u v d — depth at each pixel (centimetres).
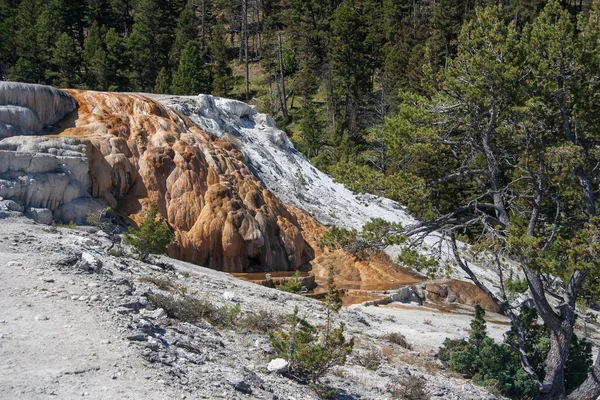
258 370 914
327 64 6488
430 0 7600
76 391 643
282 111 6150
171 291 1270
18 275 1029
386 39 6769
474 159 1709
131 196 2270
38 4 6650
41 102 2256
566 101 1515
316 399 867
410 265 1491
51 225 1820
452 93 1562
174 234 2252
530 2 5675
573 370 1476
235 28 7838
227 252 2359
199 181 2441
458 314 2300
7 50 5650
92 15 7412
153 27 6462
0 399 593
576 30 1675
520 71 1452
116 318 903
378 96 6091
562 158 1369
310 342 1019
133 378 707
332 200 3334
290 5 7425
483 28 1539
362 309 2067
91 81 5628
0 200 1784
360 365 1180
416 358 1376
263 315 1244
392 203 3619
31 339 762
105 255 1466
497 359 1362
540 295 1395
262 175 3088
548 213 1811
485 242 1392
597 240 1284
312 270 2677
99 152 2195
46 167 1939
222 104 3366
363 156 5097
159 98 3064
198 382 756
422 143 1536
